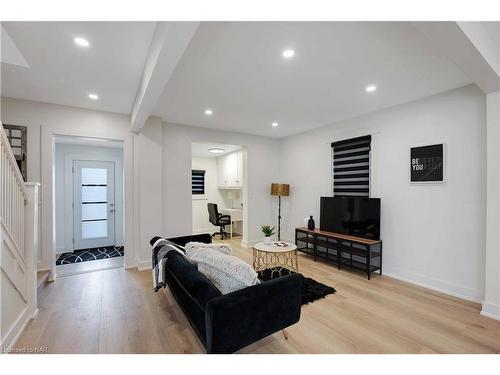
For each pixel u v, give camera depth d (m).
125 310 2.50
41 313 2.42
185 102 3.32
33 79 2.62
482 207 2.65
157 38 1.75
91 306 2.58
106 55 2.16
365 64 2.30
